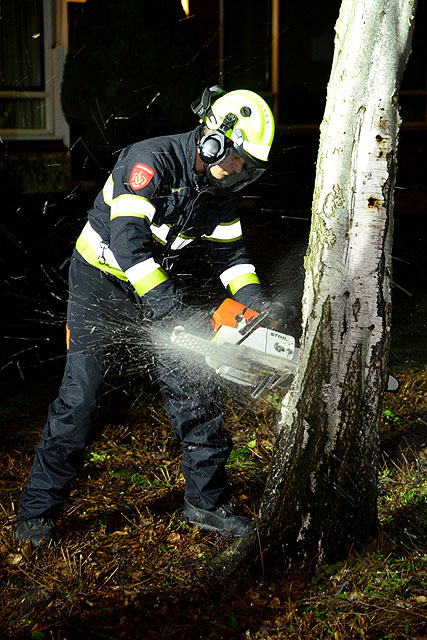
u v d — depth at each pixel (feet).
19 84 34.30
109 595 8.87
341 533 8.87
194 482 10.18
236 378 9.04
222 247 10.30
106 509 10.97
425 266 25.76
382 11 7.69
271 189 35.83
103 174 32.71
